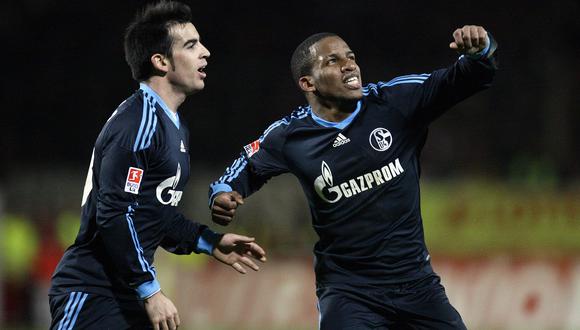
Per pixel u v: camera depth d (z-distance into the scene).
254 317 40.25
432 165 58.12
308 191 17.69
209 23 71.31
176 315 15.55
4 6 70.62
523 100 63.97
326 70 16.89
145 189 15.83
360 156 17.05
